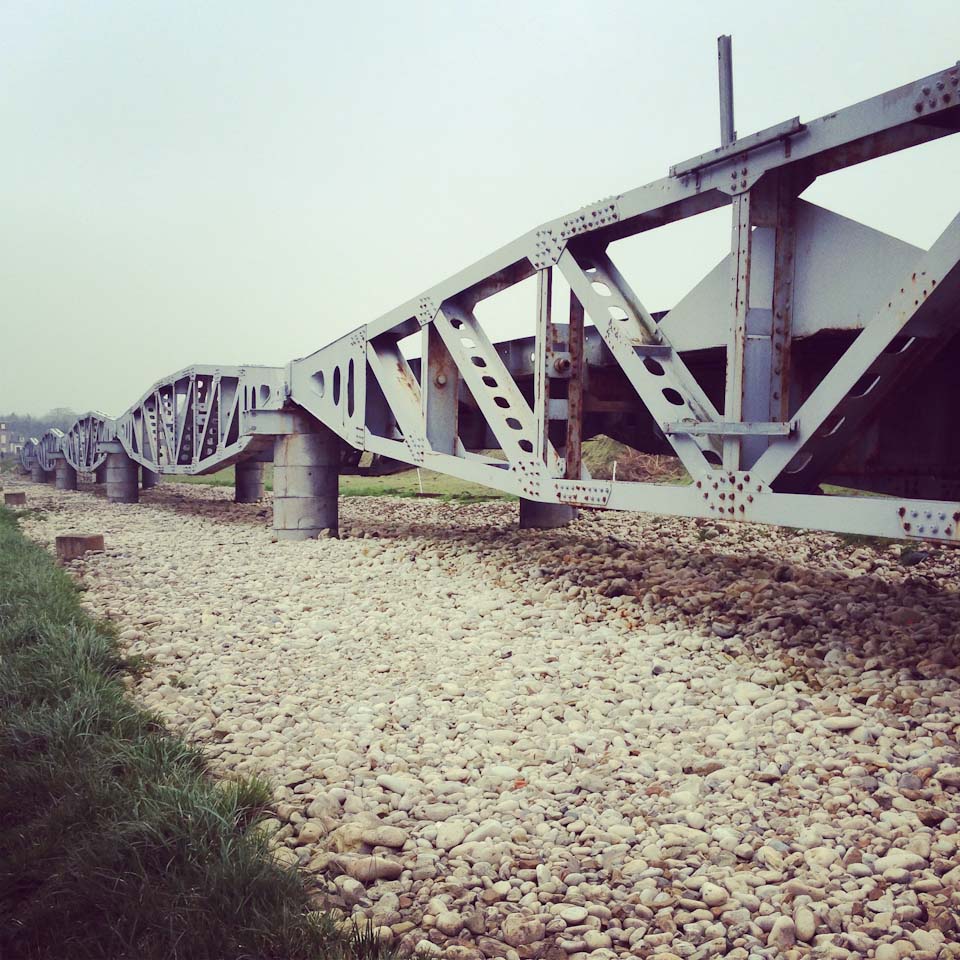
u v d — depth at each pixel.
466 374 10.04
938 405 6.98
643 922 3.02
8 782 3.99
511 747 4.82
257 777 4.21
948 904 3.00
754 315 6.31
